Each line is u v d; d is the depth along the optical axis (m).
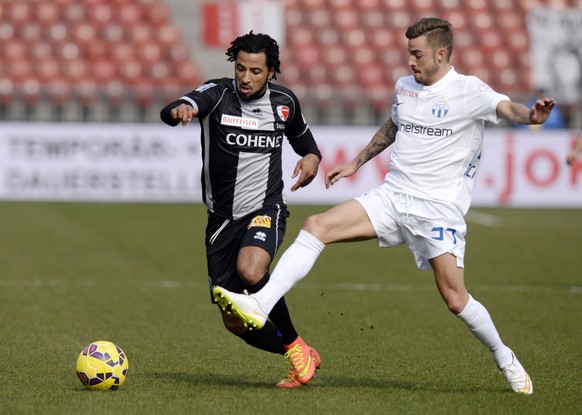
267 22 92.56
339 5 95.69
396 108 21.78
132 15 91.50
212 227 22.53
